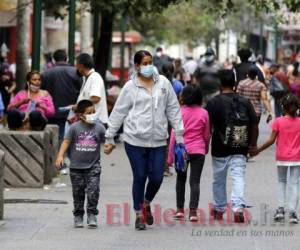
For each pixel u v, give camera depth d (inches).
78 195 772.6
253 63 1323.8
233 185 796.6
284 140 800.9
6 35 2960.1
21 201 901.2
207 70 1819.6
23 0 1813.5
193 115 804.0
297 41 3602.4
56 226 779.4
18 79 1859.0
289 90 1769.2
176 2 1608.0
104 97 1009.5
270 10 1595.7
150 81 759.1
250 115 795.4
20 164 992.2
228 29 3639.3
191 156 804.0
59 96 1101.1
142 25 3545.8
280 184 812.0
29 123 1020.5
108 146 767.1
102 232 753.0
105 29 1694.1
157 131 756.0
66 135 770.8
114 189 1004.6
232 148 793.6
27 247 690.2
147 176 768.9
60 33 3499.0
